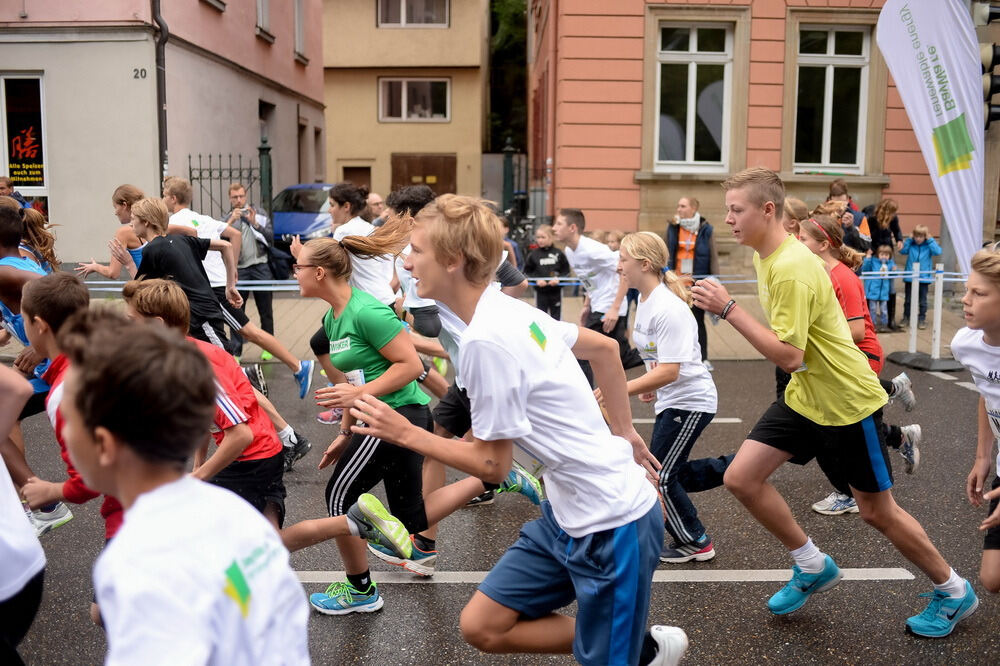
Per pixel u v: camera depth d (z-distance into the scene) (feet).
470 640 9.06
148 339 5.20
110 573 4.87
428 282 8.64
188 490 5.30
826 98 49.24
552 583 8.93
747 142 48.67
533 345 8.27
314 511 17.53
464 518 17.30
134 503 5.26
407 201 17.39
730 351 36.37
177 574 4.89
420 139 100.01
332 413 24.31
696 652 11.91
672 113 49.06
